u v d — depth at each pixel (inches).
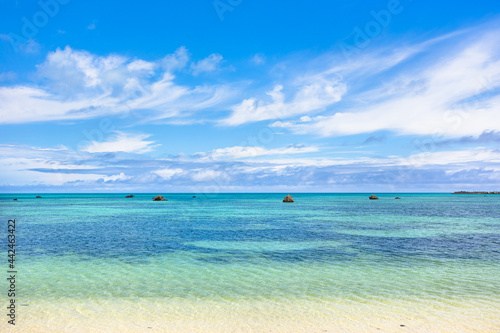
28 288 511.8
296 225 1470.2
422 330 358.3
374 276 588.4
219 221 1676.9
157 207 3166.8
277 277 582.2
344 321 382.9
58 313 405.1
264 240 1028.5
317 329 361.1
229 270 633.6
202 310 418.3
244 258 750.5
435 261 716.0
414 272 616.1
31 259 738.2
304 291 497.7
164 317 394.3
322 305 436.5
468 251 836.6
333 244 948.0
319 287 518.9
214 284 536.7
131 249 868.0
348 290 503.5
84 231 1251.8
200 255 786.2
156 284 536.7
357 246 915.4
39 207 3093.0
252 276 589.0
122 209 2812.5
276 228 1354.6
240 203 4143.7
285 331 355.9
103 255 784.9
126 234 1168.8
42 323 373.7
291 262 707.4
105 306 431.8
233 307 429.1
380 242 984.9
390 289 508.4
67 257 762.2
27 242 985.5
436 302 447.5
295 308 425.4
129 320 384.8
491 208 2851.9
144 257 762.2
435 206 3218.5
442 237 1090.1
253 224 1519.4
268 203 4126.5
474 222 1599.4
